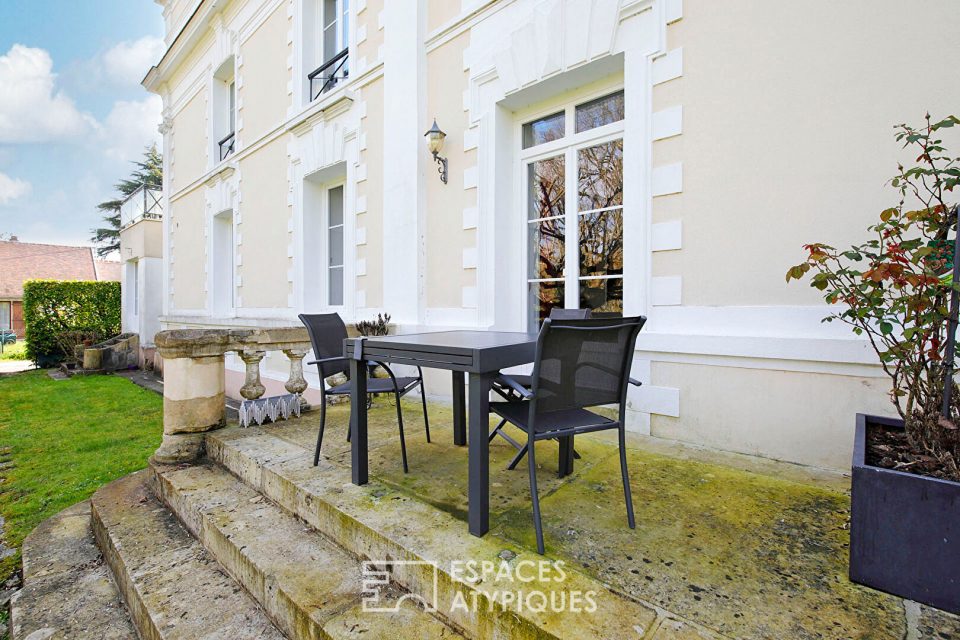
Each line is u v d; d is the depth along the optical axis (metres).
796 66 2.47
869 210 2.29
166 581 2.06
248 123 7.30
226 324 7.68
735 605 1.32
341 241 6.07
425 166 4.41
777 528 1.78
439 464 2.54
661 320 2.95
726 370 2.70
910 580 1.34
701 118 2.77
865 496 1.41
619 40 3.10
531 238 3.98
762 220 2.58
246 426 3.37
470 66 3.98
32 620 2.07
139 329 11.95
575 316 3.05
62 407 6.91
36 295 13.00
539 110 3.84
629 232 3.07
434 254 4.35
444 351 1.84
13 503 3.41
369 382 2.78
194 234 9.31
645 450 2.72
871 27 2.27
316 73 5.99
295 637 1.64
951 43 2.09
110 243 28.06
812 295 2.44
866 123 2.29
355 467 2.25
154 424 5.78
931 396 1.49
